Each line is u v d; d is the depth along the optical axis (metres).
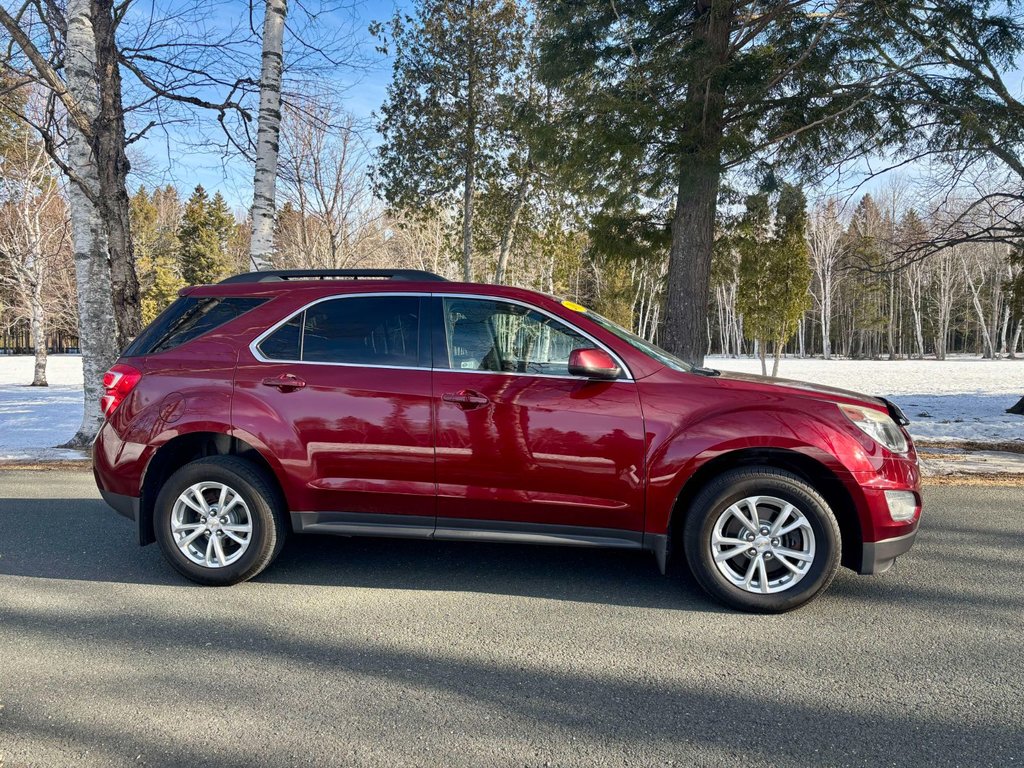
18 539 5.00
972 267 60.31
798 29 7.90
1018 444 9.23
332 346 4.02
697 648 3.21
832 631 3.39
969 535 5.05
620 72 8.54
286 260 22.47
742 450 3.64
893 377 29.38
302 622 3.52
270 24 8.95
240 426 3.91
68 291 30.00
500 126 15.16
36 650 3.17
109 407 4.16
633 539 3.72
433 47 15.31
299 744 2.42
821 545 3.52
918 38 7.90
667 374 3.79
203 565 3.97
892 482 3.55
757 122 8.08
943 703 2.70
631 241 10.59
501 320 3.93
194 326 4.22
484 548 4.79
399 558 4.56
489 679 2.91
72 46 9.14
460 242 18.42
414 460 3.82
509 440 3.74
